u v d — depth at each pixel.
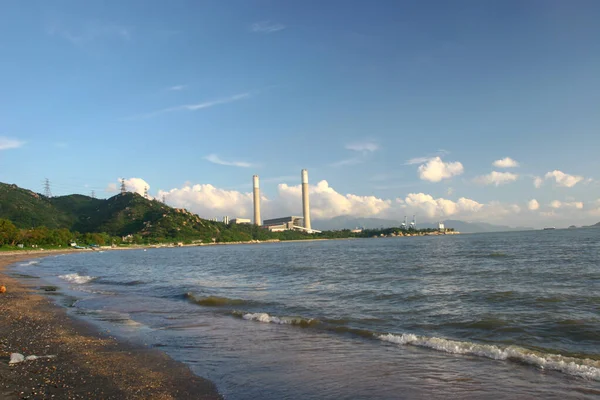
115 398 9.95
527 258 54.72
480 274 37.50
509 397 9.73
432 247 109.62
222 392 10.43
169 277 46.28
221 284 36.91
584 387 10.26
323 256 87.06
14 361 12.70
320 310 22.02
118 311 22.66
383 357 13.32
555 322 17.16
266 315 20.19
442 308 21.38
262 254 111.56
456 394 10.00
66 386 10.68
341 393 10.26
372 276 39.62
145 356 13.62
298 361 13.03
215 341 15.68
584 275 33.47
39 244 156.00
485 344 14.57
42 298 27.64
